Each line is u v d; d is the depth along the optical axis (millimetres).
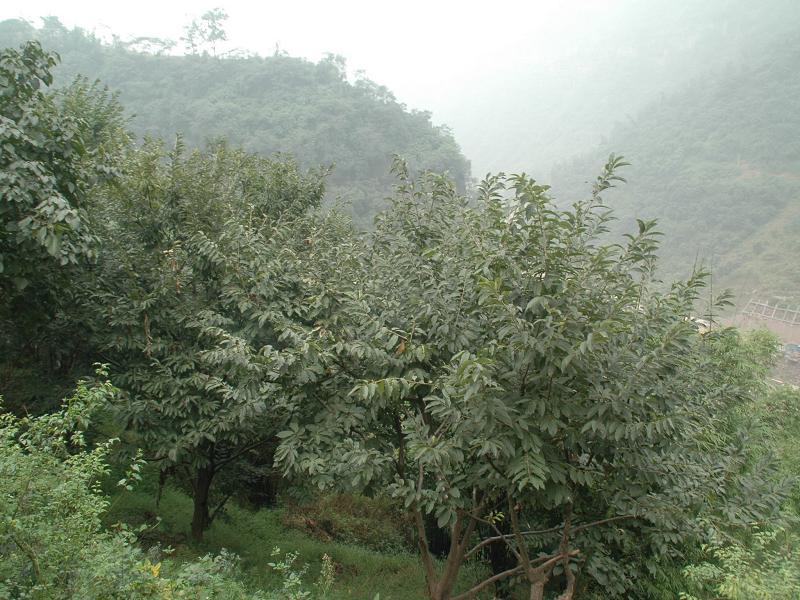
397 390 4582
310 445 5027
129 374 6746
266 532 9555
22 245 5648
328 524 11070
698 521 5250
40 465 3434
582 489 5484
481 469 4461
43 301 6695
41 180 5629
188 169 7859
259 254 6422
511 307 4023
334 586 7438
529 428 4297
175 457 6156
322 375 5285
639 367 4254
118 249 7203
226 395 5266
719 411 6234
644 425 4148
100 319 7000
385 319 5469
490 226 5125
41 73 6559
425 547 5492
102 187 7355
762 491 5207
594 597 6621
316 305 5379
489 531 7863
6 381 7594
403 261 5848
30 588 3154
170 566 4910
